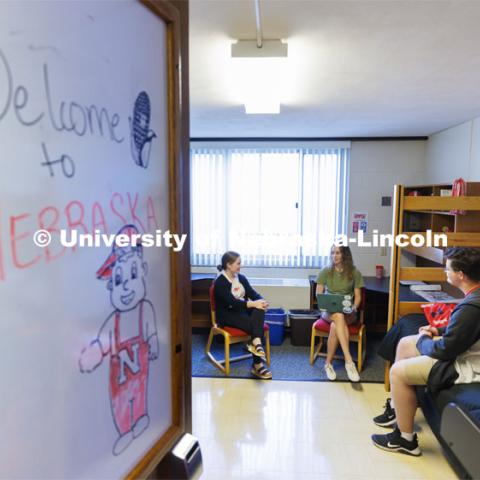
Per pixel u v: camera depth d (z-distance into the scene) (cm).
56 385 53
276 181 462
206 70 225
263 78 238
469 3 152
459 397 199
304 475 215
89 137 57
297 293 434
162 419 82
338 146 457
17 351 48
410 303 303
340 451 235
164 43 78
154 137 75
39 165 49
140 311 72
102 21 59
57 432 54
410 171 459
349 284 349
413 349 249
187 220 95
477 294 213
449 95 281
